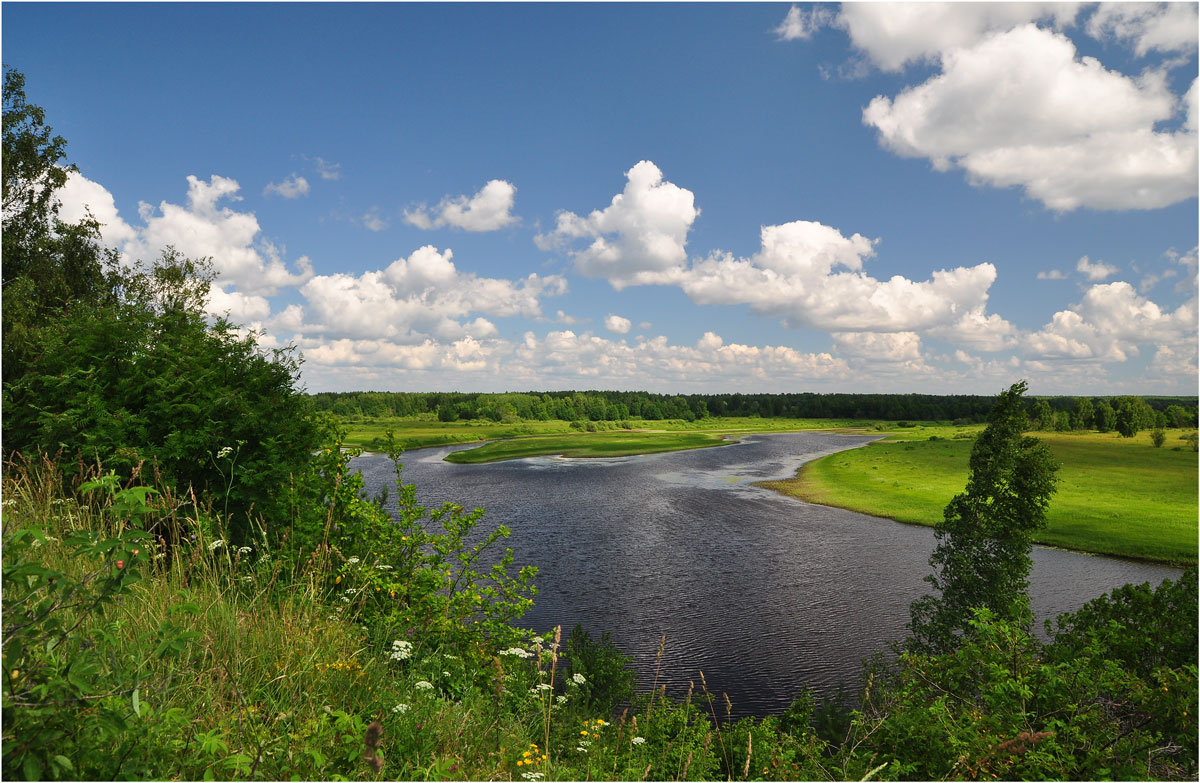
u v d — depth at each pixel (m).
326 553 6.27
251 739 3.08
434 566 7.29
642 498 59.50
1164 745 5.79
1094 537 44.56
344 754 3.34
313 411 8.52
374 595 6.61
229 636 4.17
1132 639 8.89
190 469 7.09
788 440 151.25
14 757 2.19
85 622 3.38
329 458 8.25
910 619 27.38
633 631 25.48
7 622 2.30
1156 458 88.88
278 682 3.89
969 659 6.91
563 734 5.93
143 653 3.03
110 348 7.59
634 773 5.05
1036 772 5.05
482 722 4.75
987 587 22.38
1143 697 5.81
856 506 55.50
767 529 45.97
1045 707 6.00
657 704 9.21
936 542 42.25
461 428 176.62
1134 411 129.00
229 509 7.12
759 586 31.89
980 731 5.66
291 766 2.96
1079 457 89.81
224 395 7.49
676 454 110.88
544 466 90.12
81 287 25.47
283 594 5.43
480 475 77.75
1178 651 8.91
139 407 7.42
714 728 7.54
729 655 23.23
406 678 5.12
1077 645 9.99
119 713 2.62
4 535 2.40
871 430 198.12
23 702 2.25
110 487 2.81
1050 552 41.62
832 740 10.91
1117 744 5.49
